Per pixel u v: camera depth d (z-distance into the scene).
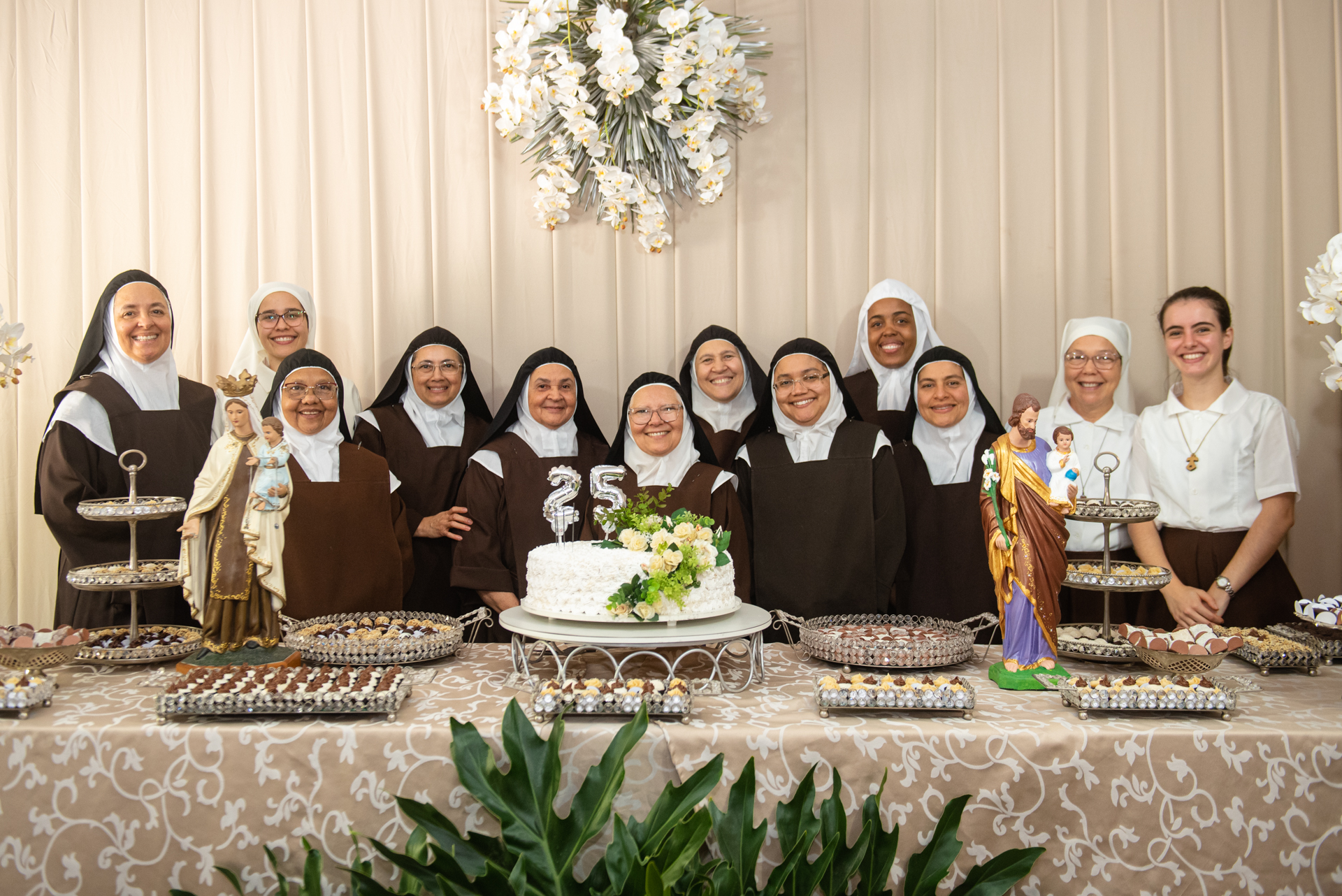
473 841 1.92
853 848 1.93
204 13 4.21
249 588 2.51
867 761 1.98
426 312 4.25
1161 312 3.47
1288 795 1.94
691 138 3.84
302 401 3.38
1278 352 4.12
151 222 4.21
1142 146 4.16
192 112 4.20
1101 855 1.95
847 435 3.50
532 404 3.63
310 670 2.22
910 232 4.22
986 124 4.20
